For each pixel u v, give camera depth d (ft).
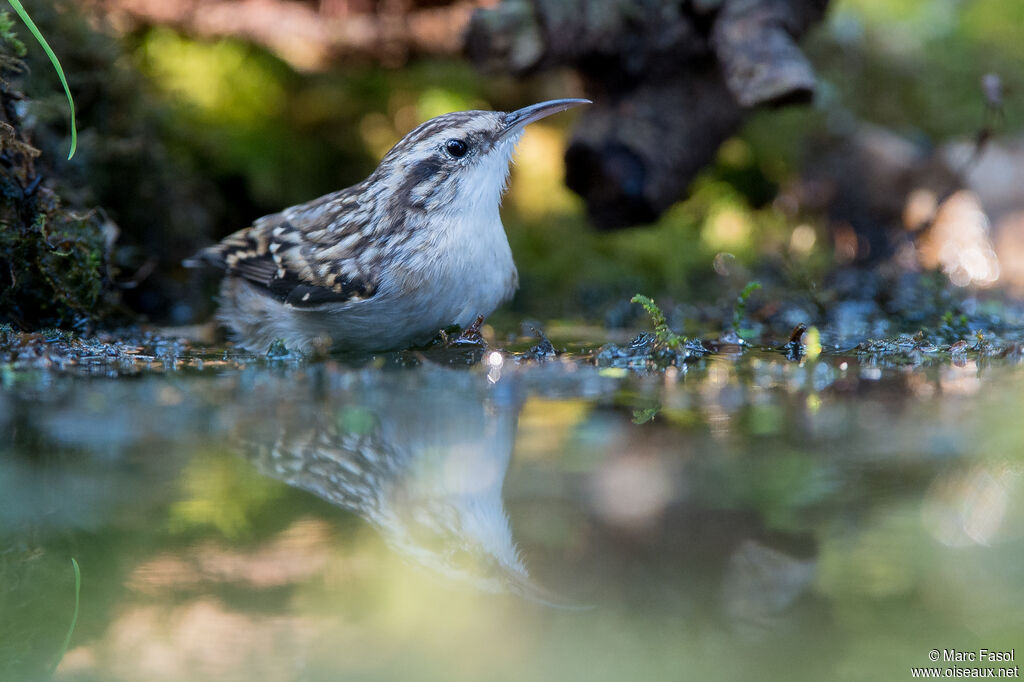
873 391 22.44
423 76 46.80
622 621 12.69
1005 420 19.77
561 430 19.40
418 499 16.47
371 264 27.45
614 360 25.98
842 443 18.54
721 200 48.62
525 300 41.57
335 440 18.74
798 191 48.39
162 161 38.63
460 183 27.89
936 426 19.39
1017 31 55.31
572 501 16.07
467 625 12.48
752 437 18.84
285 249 29.35
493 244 28.63
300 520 15.38
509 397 21.91
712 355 27.04
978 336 28.84
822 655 12.00
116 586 13.37
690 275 45.39
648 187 38.06
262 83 44.73
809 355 27.07
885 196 47.42
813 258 43.14
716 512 15.48
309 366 25.36
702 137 38.99
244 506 16.10
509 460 17.76
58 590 13.08
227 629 12.19
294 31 40.29
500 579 13.80
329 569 13.93
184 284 39.34
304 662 11.74
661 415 20.45
